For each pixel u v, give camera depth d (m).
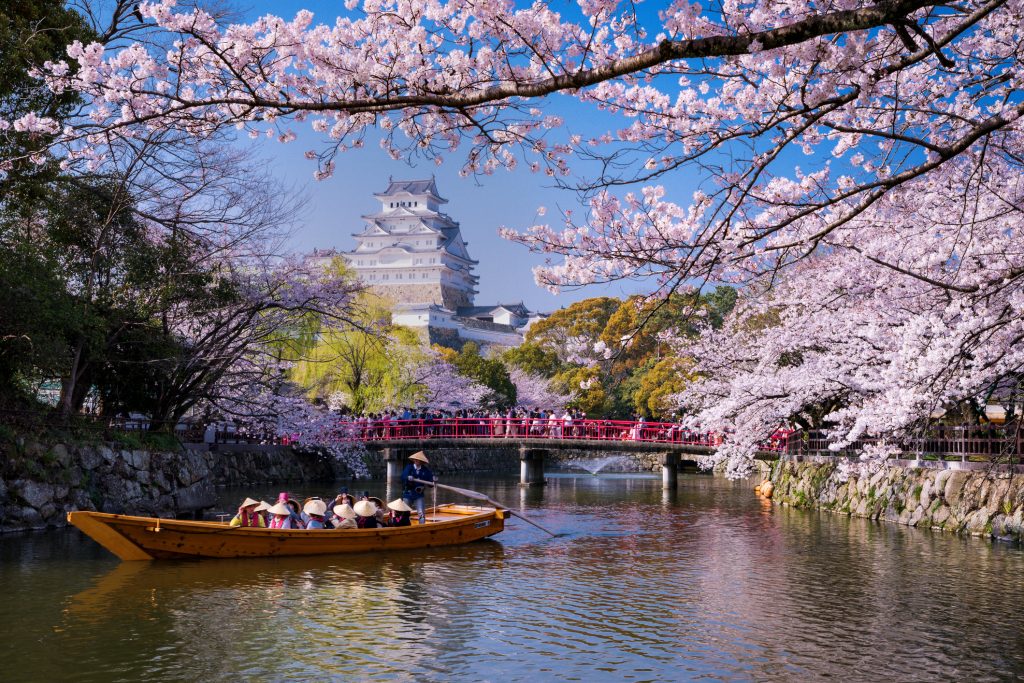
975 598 11.08
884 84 6.75
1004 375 11.68
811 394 19.14
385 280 91.38
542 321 59.19
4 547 14.16
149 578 12.11
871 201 6.01
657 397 43.00
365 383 39.62
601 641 9.10
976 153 8.60
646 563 14.02
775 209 7.66
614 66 5.09
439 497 27.81
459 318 79.19
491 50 6.54
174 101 6.73
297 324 23.52
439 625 9.75
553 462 56.12
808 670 8.11
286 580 12.23
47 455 16.38
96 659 8.27
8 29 14.70
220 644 8.87
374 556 14.49
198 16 6.05
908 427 12.82
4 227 16.64
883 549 15.12
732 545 16.00
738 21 5.98
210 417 23.61
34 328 15.65
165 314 19.50
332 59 6.37
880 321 14.77
